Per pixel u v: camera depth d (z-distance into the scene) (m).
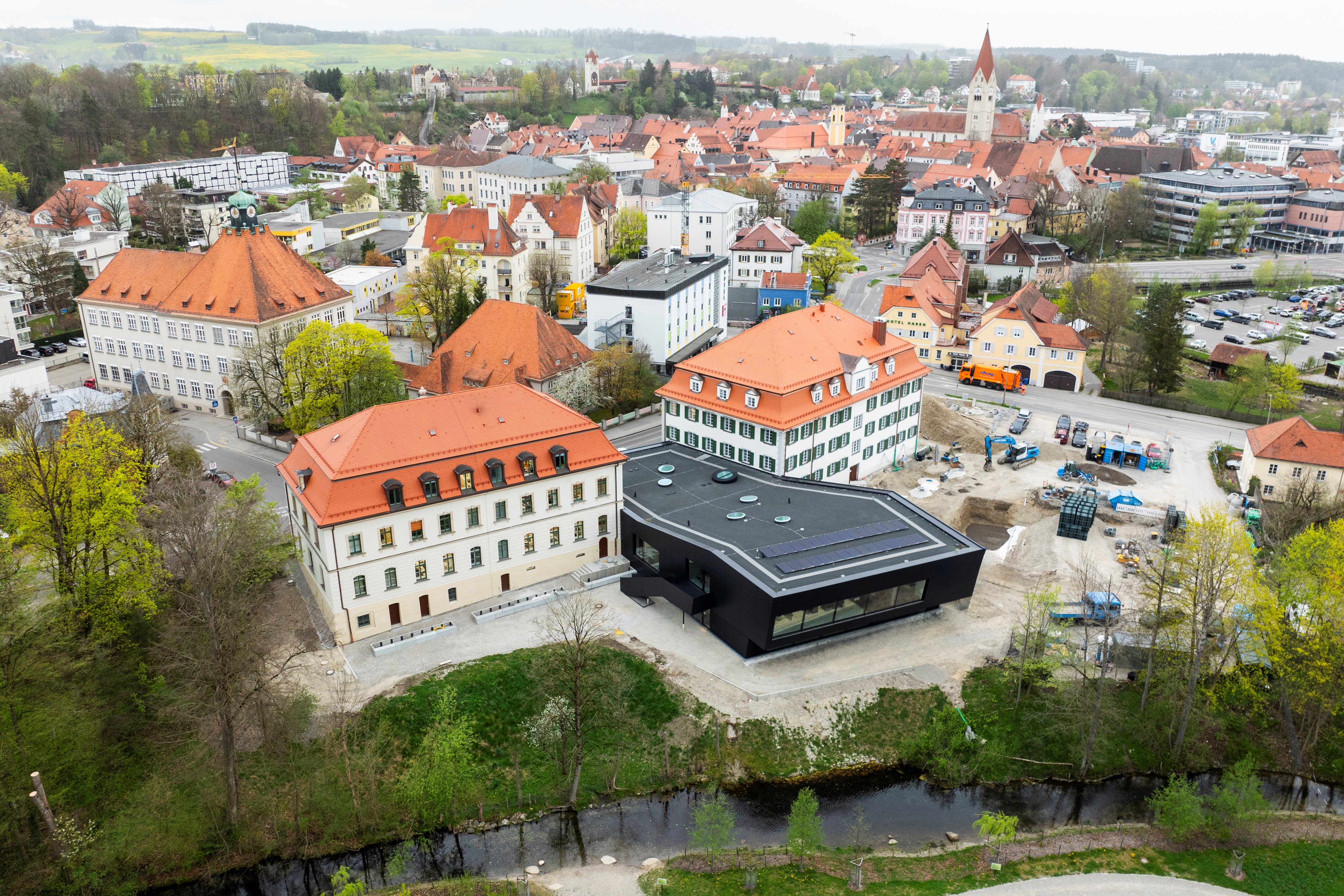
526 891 60.19
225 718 63.22
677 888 60.91
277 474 113.25
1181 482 116.75
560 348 128.25
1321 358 175.38
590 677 76.44
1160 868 63.03
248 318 126.19
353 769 67.81
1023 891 60.91
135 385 132.75
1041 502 109.69
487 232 190.88
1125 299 167.38
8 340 129.50
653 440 125.50
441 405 84.44
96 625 74.38
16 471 74.38
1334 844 65.12
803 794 63.31
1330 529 75.88
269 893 61.66
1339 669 69.06
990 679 79.56
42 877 58.81
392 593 80.69
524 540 87.25
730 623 80.44
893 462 120.25
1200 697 76.69
